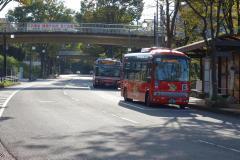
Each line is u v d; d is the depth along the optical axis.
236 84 33.50
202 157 12.09
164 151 12.98
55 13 110.56
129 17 101.12
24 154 12.40
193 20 40.81
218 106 29.47
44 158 11.84
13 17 111.44
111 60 55.88
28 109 26.11
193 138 15.90
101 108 27.75
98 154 12.39
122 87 36.12
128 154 12.43
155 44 58.09
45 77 116.56
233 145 14.41
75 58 162.50
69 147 13.51
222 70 35.94
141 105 31.67
